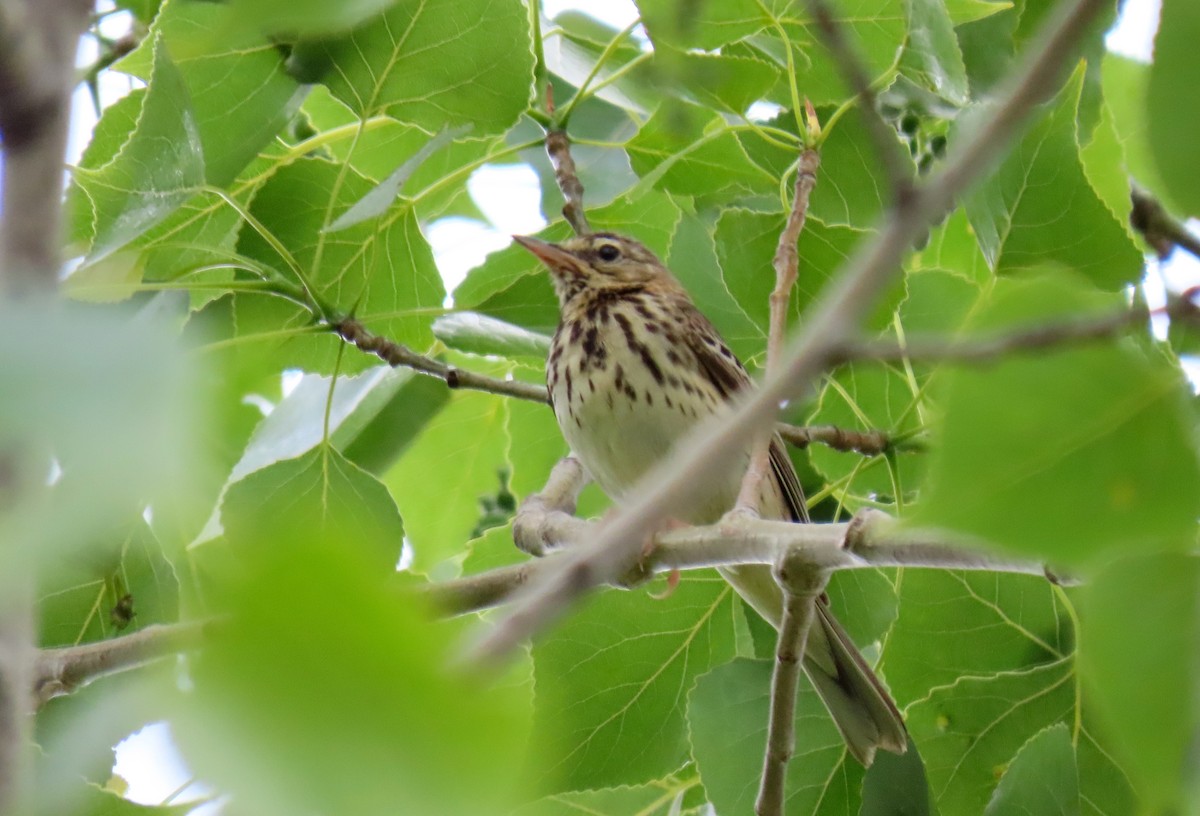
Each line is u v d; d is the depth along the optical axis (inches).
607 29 559.8
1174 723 190.7
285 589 110.0
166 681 119.6
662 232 548.4
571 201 484.4
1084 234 425.4
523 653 459.8
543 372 571.5
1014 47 479.2
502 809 115.2
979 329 185.9
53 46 163.8
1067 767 385.7
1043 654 439.8
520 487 571.8
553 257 498.0
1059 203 423.8
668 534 354.9
